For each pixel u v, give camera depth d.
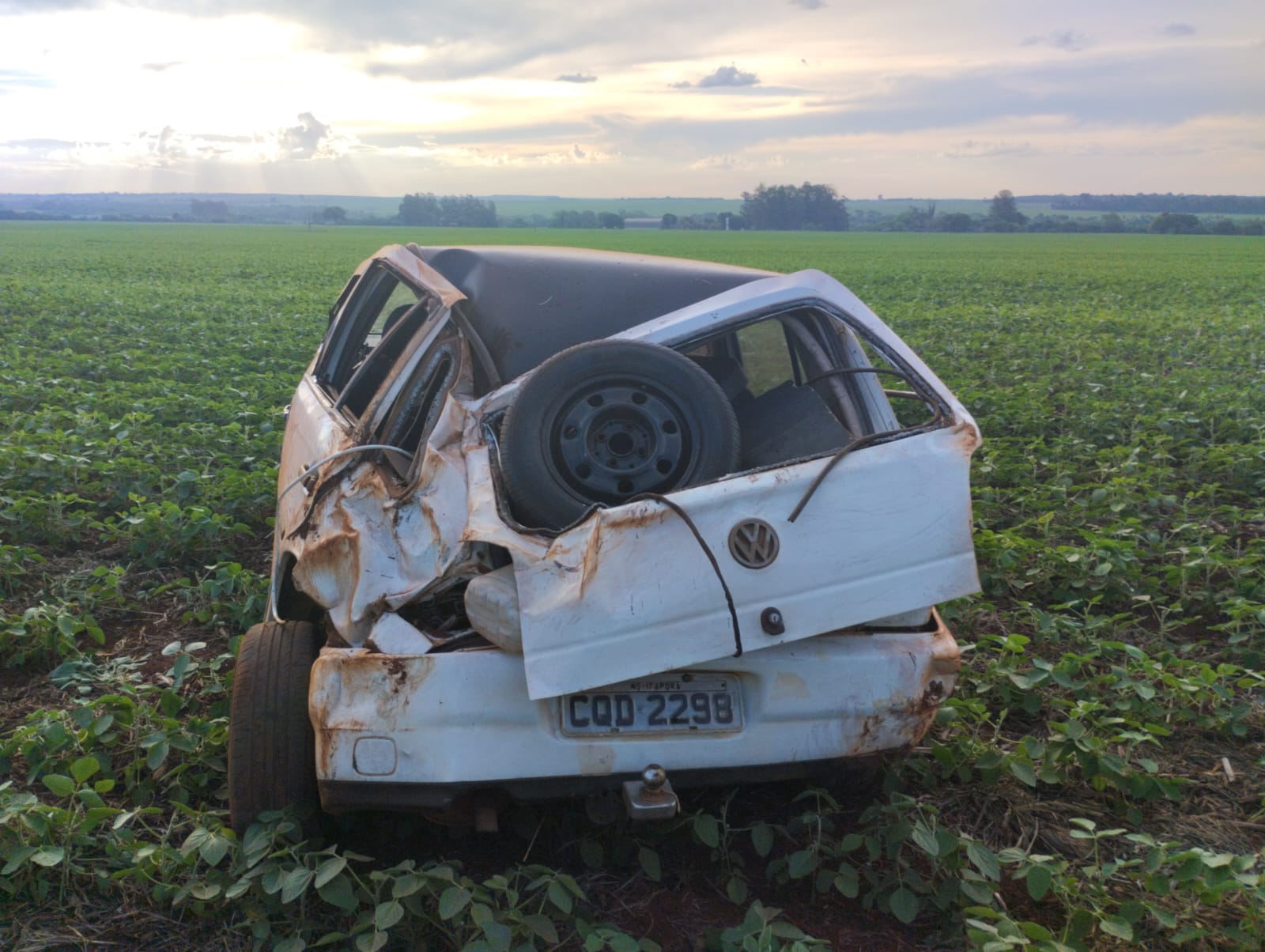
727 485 3.31
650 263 4.46
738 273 4.45
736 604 3.22
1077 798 4.17
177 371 13.48
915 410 8.85
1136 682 4.60
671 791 3.21
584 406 3.39
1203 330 21.20
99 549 6.80
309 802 3.48
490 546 3.48
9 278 34.28
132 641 5.42
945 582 3.39
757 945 2.93
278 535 4.75
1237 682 4.71
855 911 3.44
